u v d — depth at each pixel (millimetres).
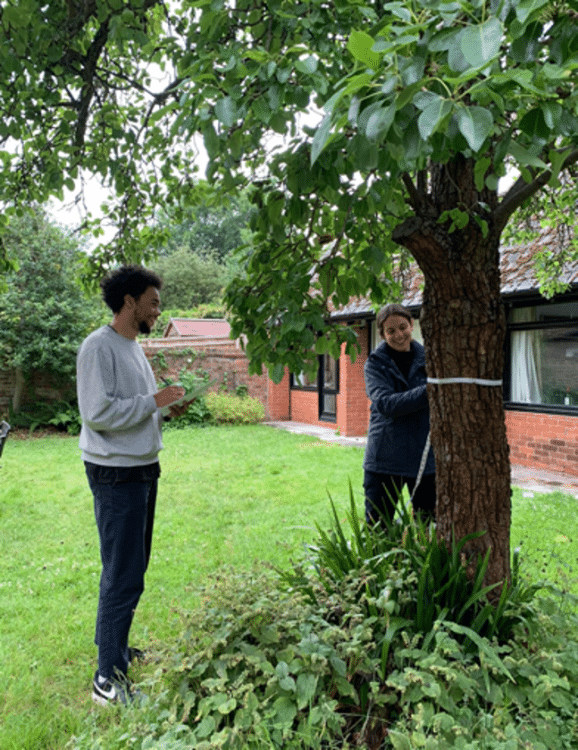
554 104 1136
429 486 3348
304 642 2037
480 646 1939
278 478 7672
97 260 4480
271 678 1962
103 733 2205
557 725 1862
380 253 2312
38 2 2516
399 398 3137
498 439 2432
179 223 4496
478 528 2416
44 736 2340
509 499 2480
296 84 1626
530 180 1568
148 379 2955
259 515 5898
